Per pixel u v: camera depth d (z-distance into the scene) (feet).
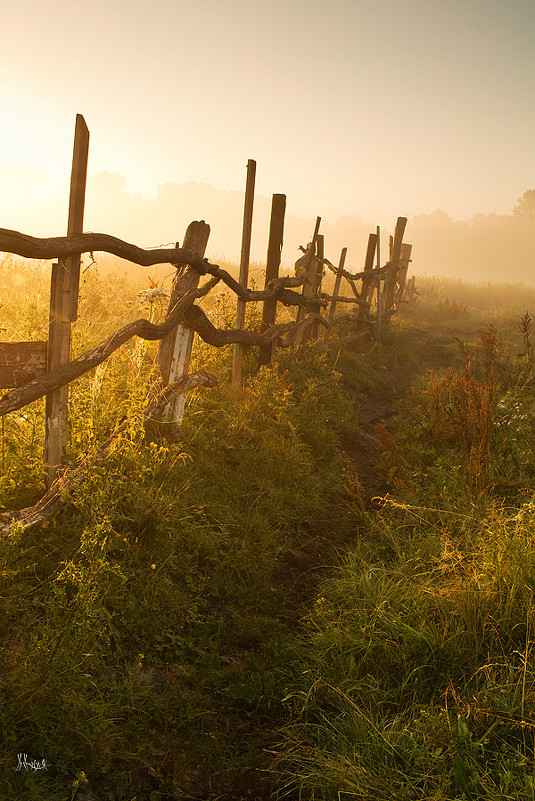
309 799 7.25
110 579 9.80
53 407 10.93
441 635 9.45
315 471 18.29
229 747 7.99
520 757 7.05
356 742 7.61
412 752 7.22
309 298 29.27
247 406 18.99
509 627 9.46
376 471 19.86
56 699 7.04
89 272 28.66
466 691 8.40
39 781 6.36
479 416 19.58
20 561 9.23
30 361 10.52
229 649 9.98
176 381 16.08
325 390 25.59
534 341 51.93
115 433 12.46
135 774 7.16
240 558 12.25
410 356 43.60
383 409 29.19
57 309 10.66
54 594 8.72
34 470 11.07
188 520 12.65
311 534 14.71
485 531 12.18
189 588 10.93
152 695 8.41
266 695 8.95
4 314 18.83
